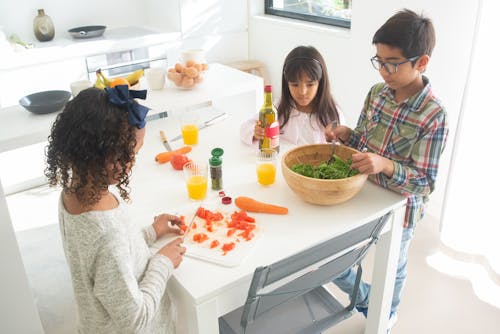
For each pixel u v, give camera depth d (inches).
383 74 58.9
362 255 58.1
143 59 142.9
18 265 60.2
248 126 76.9
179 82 102.2
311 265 50.3
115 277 40.6
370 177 63.8
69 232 41.9
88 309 45.3
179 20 145.3
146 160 72.2
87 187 40.6
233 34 159.8
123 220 43.2
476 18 86.1
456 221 98.8
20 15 137.0
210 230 53.6
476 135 91.3
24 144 84.2
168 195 61.7
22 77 123.9
